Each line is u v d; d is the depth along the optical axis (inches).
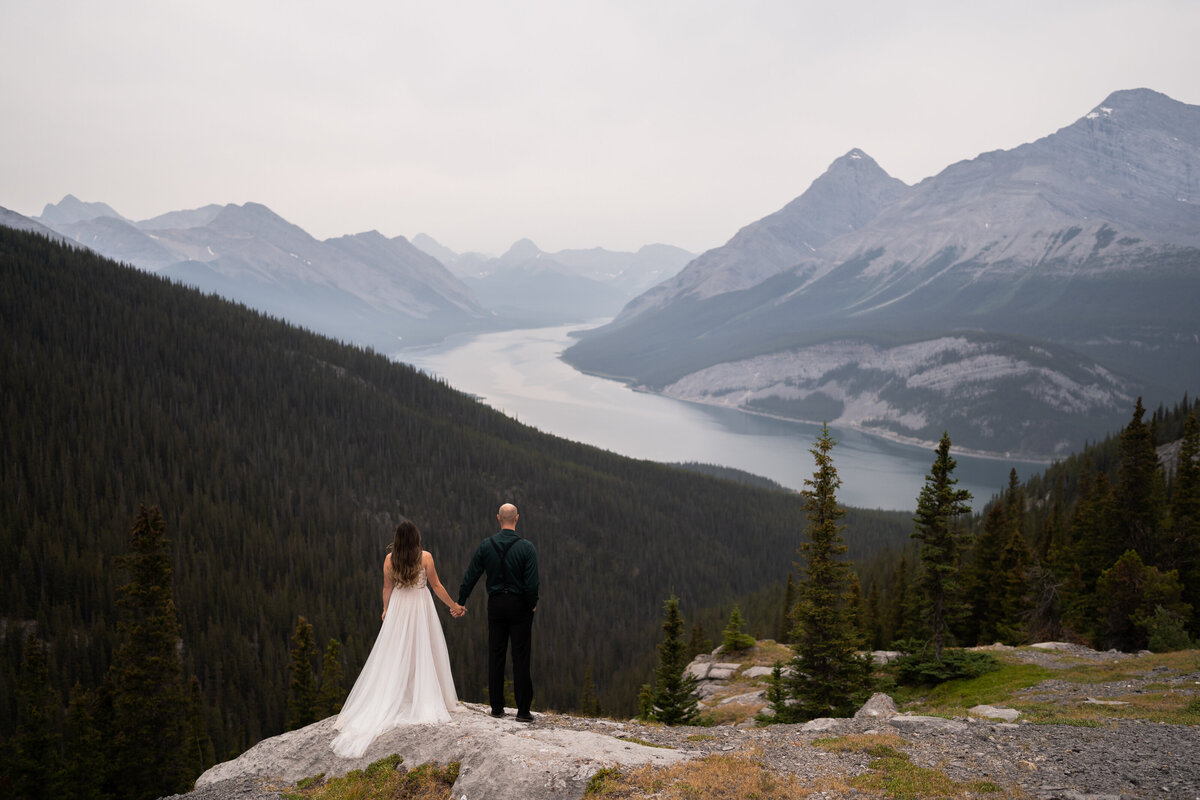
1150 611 1592.0
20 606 4640.8
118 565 1818.4
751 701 1630.2
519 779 353.1
